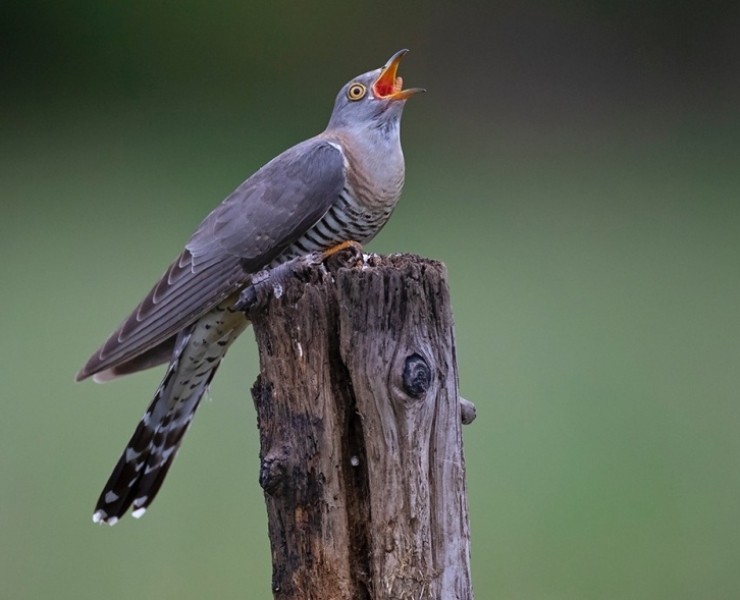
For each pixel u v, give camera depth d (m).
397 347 5.09
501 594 9.72
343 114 7.32
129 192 17.92
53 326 14.00
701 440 11.76
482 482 11.18
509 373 12.86
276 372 5.29
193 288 6.95
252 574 9.66
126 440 11.60
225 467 11.03
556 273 15.40
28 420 11.99
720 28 23.97
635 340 13.74
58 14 23.06
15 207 17.47
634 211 17.69
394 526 5.09
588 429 11.91
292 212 6.98
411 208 17.53
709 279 15.38
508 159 20.23
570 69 24.06
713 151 20.53
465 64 24.09
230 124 21.38
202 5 23.72
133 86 22.94
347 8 24.59
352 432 5.21
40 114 21.73
